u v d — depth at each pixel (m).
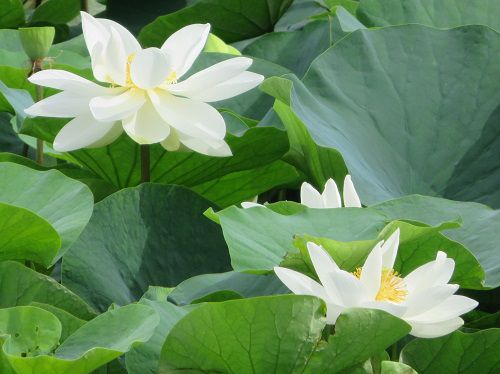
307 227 2.83
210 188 3.24
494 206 3.14
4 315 2.62
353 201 2.86
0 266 2.77
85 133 2.79
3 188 2.91
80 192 2.91
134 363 2.64
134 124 2.79
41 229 2.79
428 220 2.93
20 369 2.56
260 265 2.76
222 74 2.81
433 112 3.25
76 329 2.70
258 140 3.10
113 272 2.92
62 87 2.79
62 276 2.88
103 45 2.80
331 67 3.25
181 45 2.87
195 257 2.98
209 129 2.80
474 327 2.89
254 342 2.59
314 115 3.15
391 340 2.59
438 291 2.59
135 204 2.97
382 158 3.19
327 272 2.59
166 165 3.14
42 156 3.22
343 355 2.60
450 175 3.19
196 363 2.60
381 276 2.64
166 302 2.71
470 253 2.79
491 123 3.24
